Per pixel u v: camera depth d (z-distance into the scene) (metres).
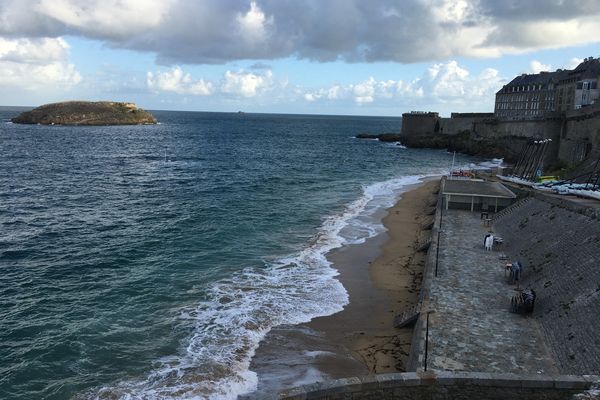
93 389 16.45
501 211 38.56
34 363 17.94
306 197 52.16
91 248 31.61
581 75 92.06
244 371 17.72
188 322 21.34
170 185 57.31
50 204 44.88
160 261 29.33
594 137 54.09
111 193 51.19
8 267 27.81
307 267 28.83
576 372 14.98
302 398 12.15
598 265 19.42
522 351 17.28
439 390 12.76
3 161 74.88
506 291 22.80
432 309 20.66
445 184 45.34
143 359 18.36
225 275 27.16
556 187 38.78
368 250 32.56
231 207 45.22
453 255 28.20
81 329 20.59
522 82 121.69
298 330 20.92
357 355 19.14
